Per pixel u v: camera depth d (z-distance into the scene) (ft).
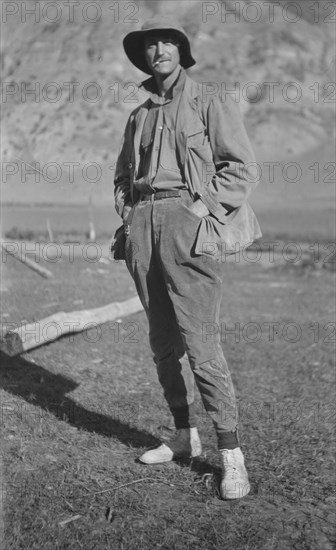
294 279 45.11
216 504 11.23
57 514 10.48
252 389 18.45
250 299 34.45
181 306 11.16
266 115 163.12
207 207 10.96
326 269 49.62
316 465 12.92
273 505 11.29
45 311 22.57
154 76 11.82
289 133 154.20
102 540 9.89
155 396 17.04
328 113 163.63
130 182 12.21
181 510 10.91
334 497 11.63
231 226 11.00
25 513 10.37
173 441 12.76
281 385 18.90
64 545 9.64
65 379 17.33
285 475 12.45
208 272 11.06
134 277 11.78
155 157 11.37
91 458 12.67
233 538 10.15
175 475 12.21
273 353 22.85
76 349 19.95
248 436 14.49
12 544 9.45
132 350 21.01
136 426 14.71
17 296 24.26
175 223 11.04
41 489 11.14
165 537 10.04
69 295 25.85
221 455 11.57
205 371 11.25
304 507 11.24
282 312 30.94
